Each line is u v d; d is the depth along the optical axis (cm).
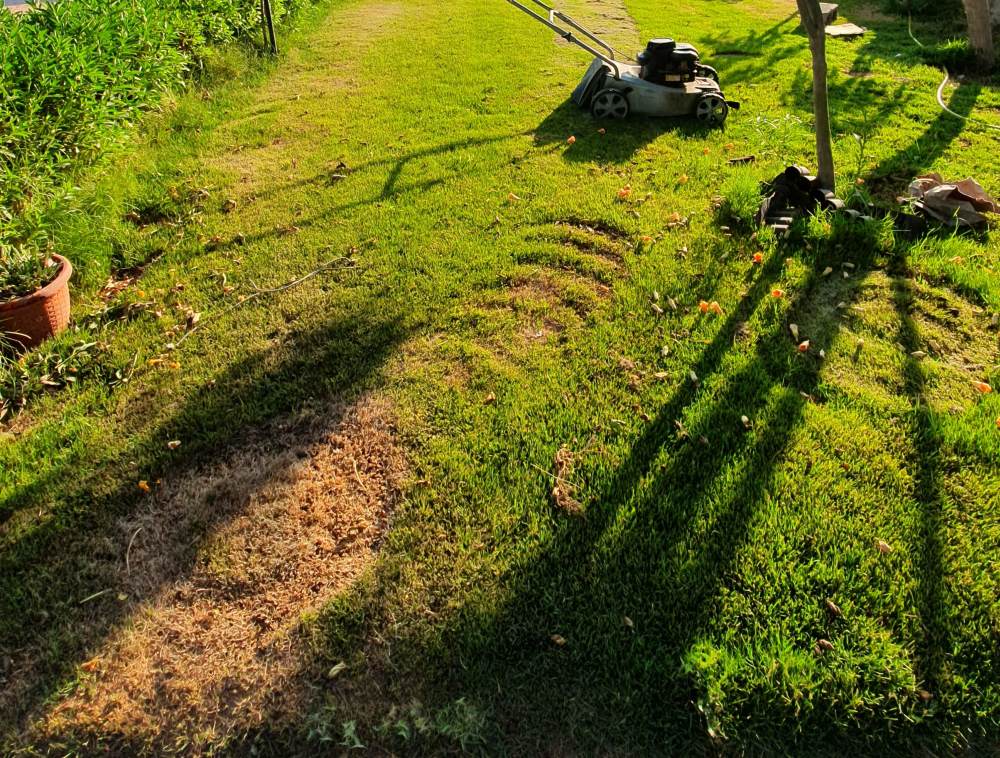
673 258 398
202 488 273
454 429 294
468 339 345
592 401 305
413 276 392
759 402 301
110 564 246
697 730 198
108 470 280
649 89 579
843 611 220
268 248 425
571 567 237
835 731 198
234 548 250
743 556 237
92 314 369
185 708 206
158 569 245
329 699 205
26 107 446
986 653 210
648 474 269
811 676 203
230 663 216
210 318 365
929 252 394
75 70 485
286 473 279
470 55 785
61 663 217
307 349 341
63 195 412
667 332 342
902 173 491
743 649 212
